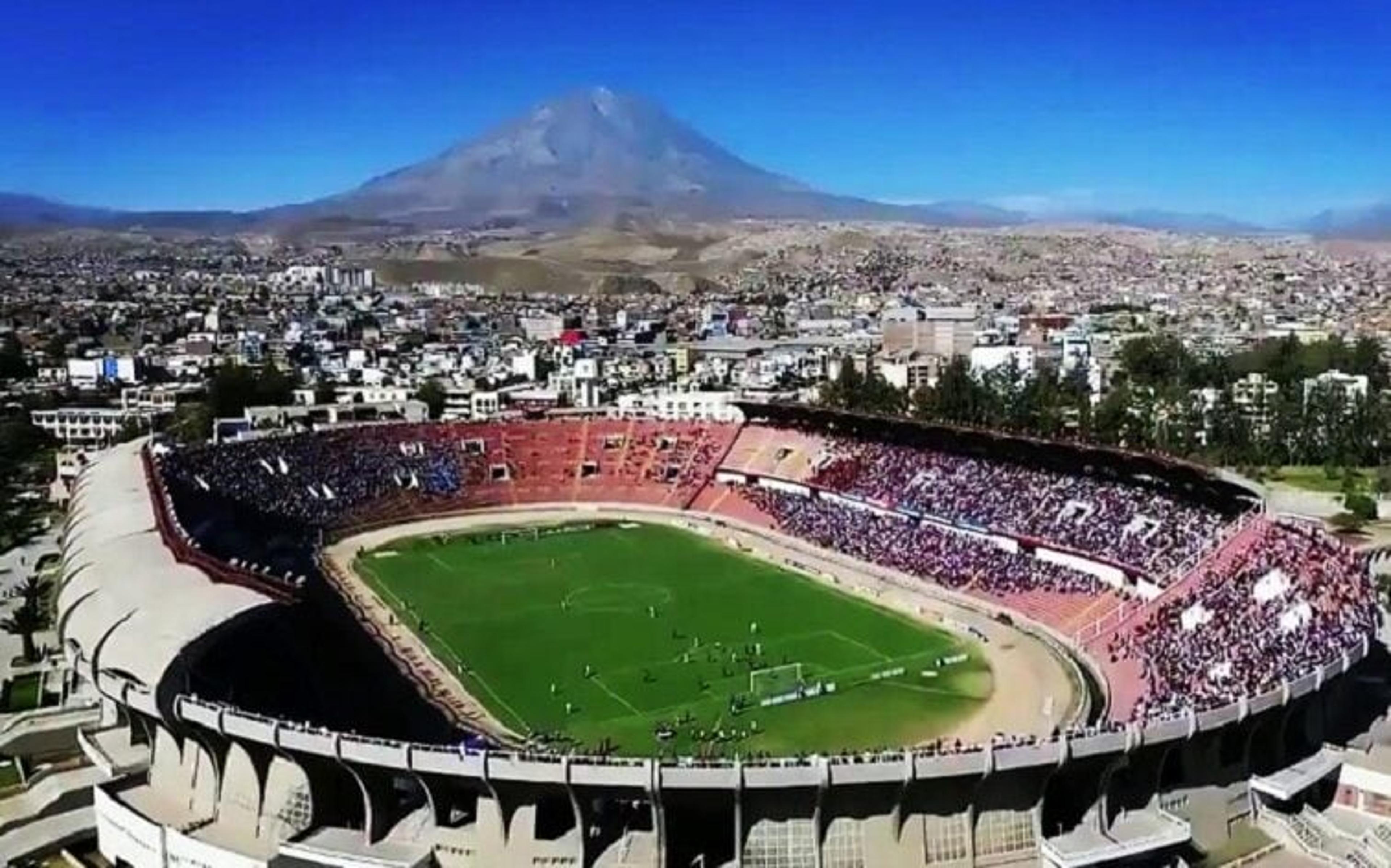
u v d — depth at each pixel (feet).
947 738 382.01
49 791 351.05
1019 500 584.40
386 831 295.69
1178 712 311.68
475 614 528.63
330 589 559.79
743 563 609.42
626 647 481.05
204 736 309.63
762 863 282.36
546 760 278.05
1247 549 466.70
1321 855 304.09
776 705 416.87
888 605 533.55
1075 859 281.33
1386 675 396.16
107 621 350.23
